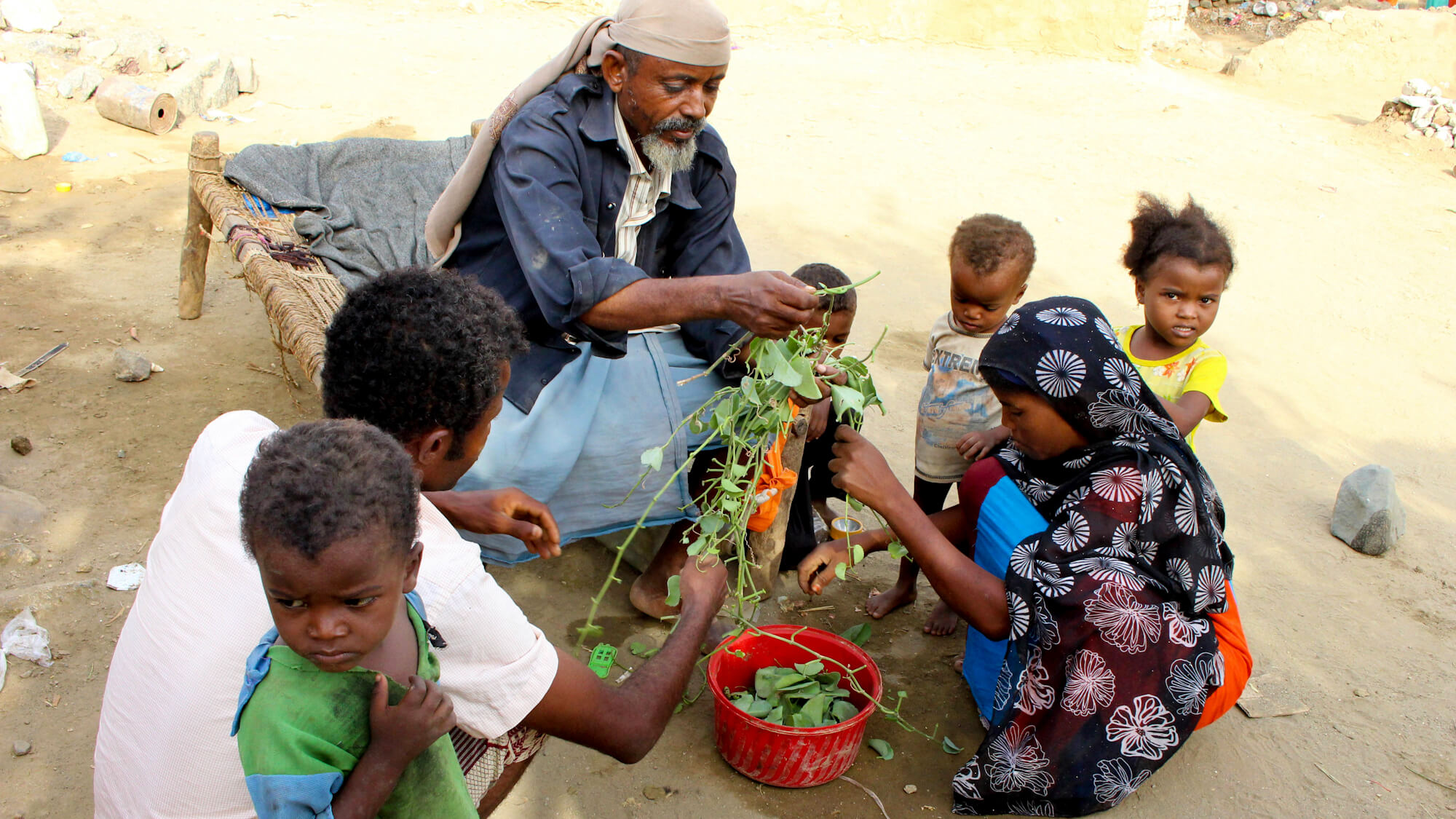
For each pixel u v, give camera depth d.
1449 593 3.66
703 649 3.09
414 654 1.61
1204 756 2.82
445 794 1.64
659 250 3.25
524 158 2.75
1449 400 5.30
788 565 3.57
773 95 10.41
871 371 5.09
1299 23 15.49
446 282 1.96
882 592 3.53
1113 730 2.42
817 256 6.62
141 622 1.68
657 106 2.76
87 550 3.31
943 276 6.50
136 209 6.31
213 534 1.65
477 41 11.02
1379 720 2.99
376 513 1.35
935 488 3.42
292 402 4.34
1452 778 2.77
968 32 12.95
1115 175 8.73
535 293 2.68
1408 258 7.30
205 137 4.60
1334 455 4.70
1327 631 3.41
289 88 8.95
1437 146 10.02
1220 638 2.61
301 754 1.42
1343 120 11.00
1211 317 3.17
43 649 2.84
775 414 2.55
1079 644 2.41
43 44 8.22
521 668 1.78
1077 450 2.60
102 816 1.73
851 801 2.60
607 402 2.93
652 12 2.67
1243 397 5.21
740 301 2.42
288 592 1.34
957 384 3.25
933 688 3.07
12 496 3.41
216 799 1.58
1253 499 4.26
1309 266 7.09
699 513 2.99
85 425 4.02
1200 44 14.07
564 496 2.92
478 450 2.10
